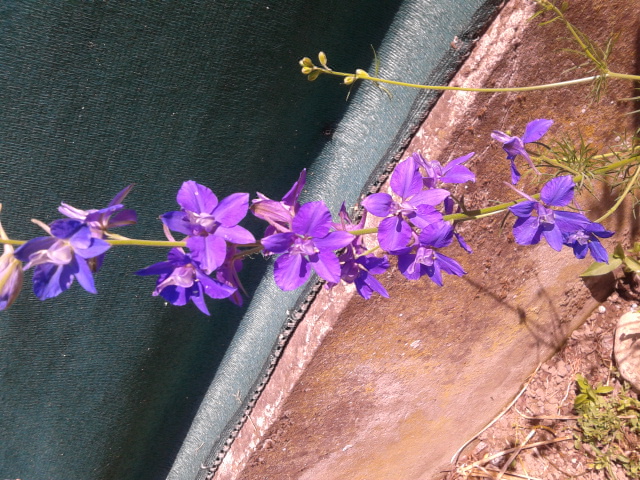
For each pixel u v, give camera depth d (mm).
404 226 196
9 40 229
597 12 268
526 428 487
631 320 441
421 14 282
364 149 319
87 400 353
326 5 274
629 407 444
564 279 416
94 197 285
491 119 282
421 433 447
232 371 377
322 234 180
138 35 248
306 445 381
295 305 336
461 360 411
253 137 306
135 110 269
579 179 237
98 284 313
